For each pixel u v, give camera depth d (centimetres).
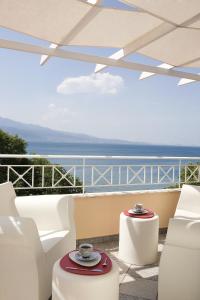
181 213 423
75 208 421
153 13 281
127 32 341
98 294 210
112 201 446
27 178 668
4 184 335
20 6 286
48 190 619
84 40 361
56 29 328
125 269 347
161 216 487
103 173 451
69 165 433
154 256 364
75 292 210
